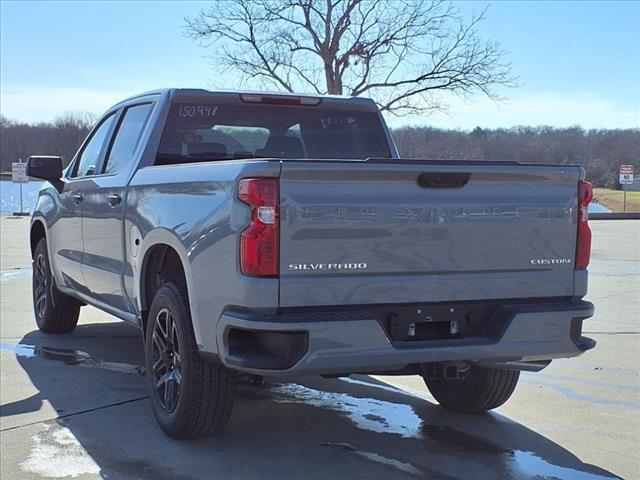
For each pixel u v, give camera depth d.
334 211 3.94
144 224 4.98
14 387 5.89
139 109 6.05
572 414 5.43
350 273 3.99
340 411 5.45
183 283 4.66
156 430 4.94
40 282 7.83
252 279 3.86
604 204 38.44
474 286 4.25
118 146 6.16
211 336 4.16
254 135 5.97
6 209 34.91
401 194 4.07
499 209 4.29
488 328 4.30
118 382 6.04
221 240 4.05
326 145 6.27
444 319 4.21
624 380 6.33
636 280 12.46
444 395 5.43
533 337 4.30
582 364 6.87
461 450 4.69
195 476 4.23
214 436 4.84
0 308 9.38
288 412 5.40
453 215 4.18
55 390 5.82
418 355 4.05
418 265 4.11
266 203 3.85
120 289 5.61
